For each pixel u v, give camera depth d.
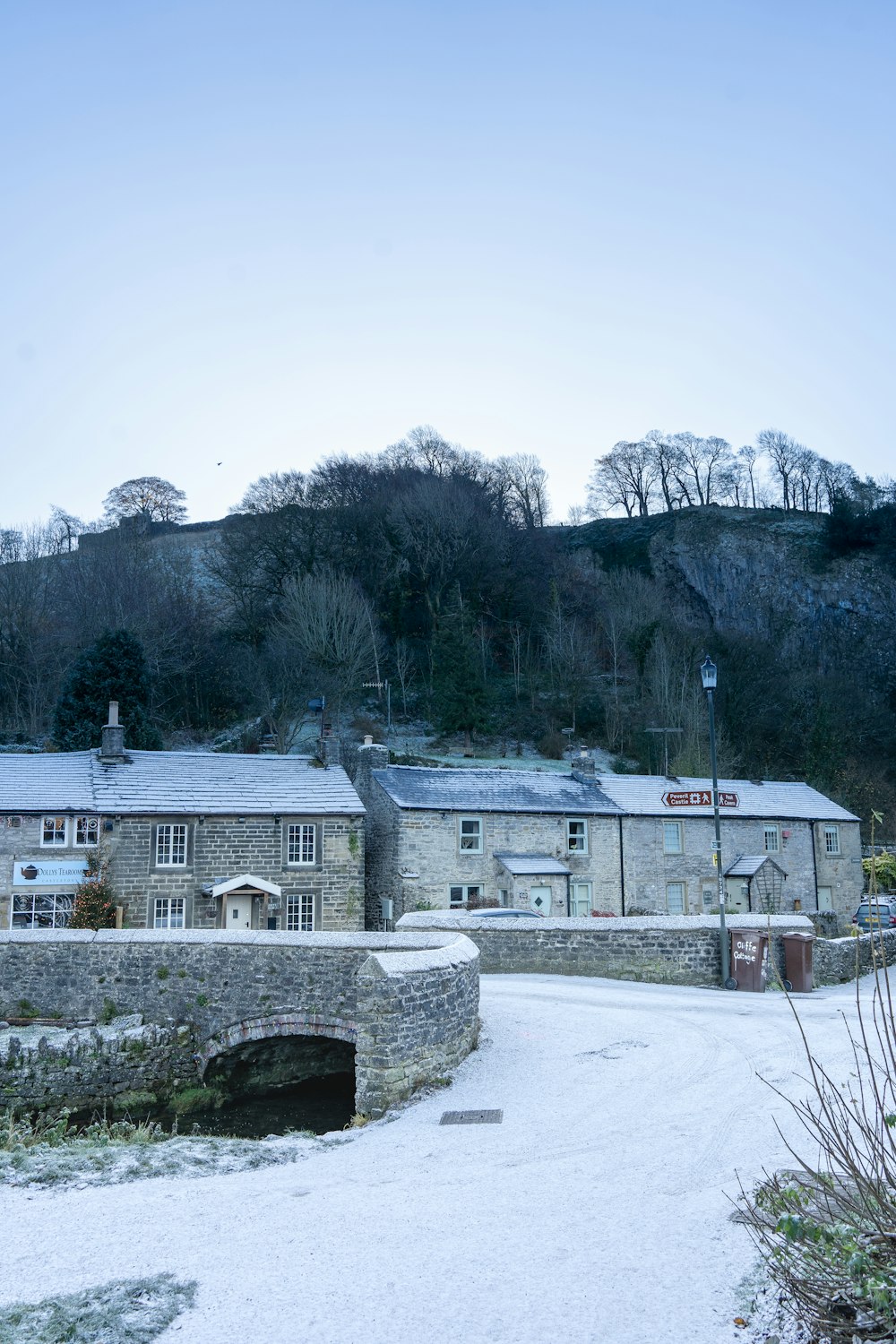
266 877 28.48
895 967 22.38
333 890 29.16
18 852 26.08
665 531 103.44
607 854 34.06
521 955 20.31
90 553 55.47
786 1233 5.16
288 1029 16.83
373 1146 9.80
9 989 18.03
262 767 31.83
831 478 114.44
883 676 82.62
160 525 83.75
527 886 31.17
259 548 61.81
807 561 95.06
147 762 30.41
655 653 59.94
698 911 35.25
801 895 37.97
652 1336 5.27
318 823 29.36
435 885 31.11
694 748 49.81
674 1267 6.13
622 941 19.92
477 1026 14.33
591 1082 11.70
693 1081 11.35
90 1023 17.69
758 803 38.41
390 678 59.31
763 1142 8.84
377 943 16.56
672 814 35.19
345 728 51.41
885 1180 5.89
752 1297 5.61
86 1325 5.70
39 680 46.12
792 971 18.97
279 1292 6.08
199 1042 17.41
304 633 51.50
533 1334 5.36
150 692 44.34
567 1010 16.08
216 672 52.06
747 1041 13.38
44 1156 10.02
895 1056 5.48
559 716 59.41
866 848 42.09
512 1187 8.00
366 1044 11.77
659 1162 8.43
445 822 31.67
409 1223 7.24
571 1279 6.05
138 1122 16.23
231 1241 7.05
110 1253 6.91
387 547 64.38
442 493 68.62
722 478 118.50
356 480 71.81
